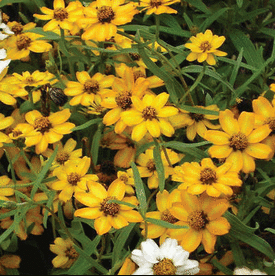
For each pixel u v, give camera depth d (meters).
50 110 0.59
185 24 0.72
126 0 0.62
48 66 0.56
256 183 0.53
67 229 0.49
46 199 0.54
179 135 0.58
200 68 0.56
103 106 0.52
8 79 0.56
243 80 0.66
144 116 0.49
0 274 0.52
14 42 0.62
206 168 0.47
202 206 0.46
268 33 0.69
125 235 0.46
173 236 0.46
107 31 0.52
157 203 0.49
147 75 0.63
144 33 0.57
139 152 0.52
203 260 0.50
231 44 0.70
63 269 0.51
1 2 0.65
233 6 0.68
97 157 0.56
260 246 0.47
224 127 0.49
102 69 0.60
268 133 0.49
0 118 0.53
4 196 0.52
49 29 0.57
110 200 0.44
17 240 0.54
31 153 0.58
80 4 0.59
